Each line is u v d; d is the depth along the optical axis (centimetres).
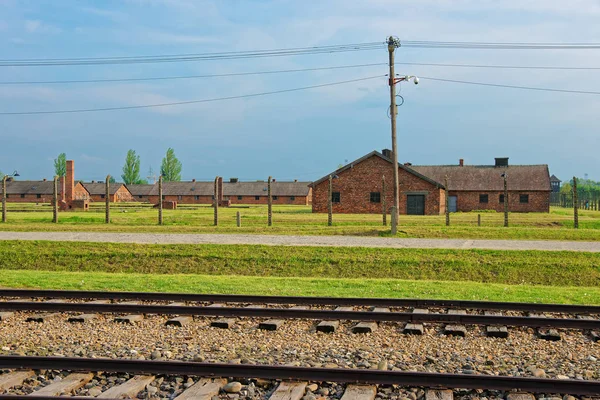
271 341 1103
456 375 829
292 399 781
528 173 7469
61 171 14762
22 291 1565
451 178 7612
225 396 815
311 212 6191
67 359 908
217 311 1309
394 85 3559
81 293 1554
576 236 2989
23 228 3422
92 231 3300
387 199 6038
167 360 969
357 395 795
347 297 1526
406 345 1071
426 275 2203
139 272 2361
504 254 2347
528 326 1205
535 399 797
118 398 779
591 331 1173
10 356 913
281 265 2338
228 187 12888
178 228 3428
